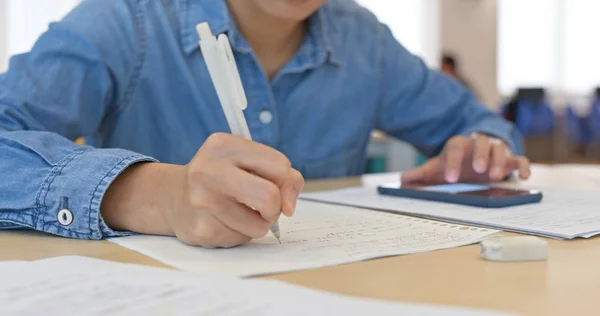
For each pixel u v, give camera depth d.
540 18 4.88
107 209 0.50
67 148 0.55
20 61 0.77
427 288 0.32
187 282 0.31
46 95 0.75
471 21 4.75
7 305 0.28
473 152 0.86
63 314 0.26
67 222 0.49
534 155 4.27
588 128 4.55
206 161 0.43
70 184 0.50
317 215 0.58
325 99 1.00
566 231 0.48
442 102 1.13
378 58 1.10
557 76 4.87
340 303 0.26
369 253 0.41
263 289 0.29
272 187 0.42
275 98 0.96
